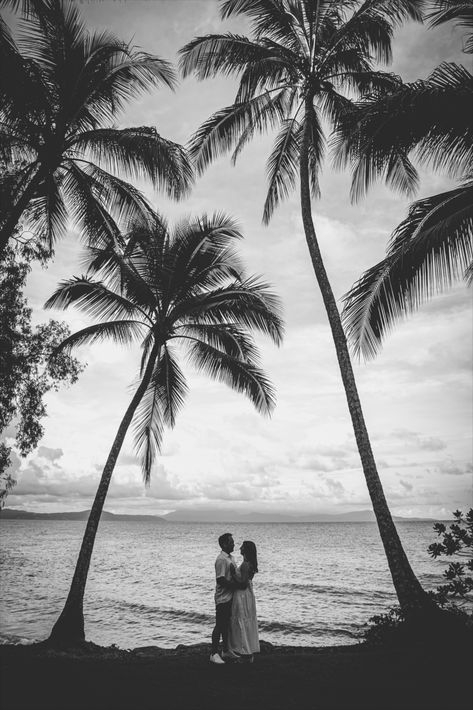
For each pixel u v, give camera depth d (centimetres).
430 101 707
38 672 588
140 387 1264
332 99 1130
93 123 1047
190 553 5659
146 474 1403
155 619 1877
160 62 1015
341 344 953
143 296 1288
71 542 8125
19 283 923
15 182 946
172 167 1039
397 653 673
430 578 2995
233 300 1348
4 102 857
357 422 895
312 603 2238
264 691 488
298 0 1125
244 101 1144
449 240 720
